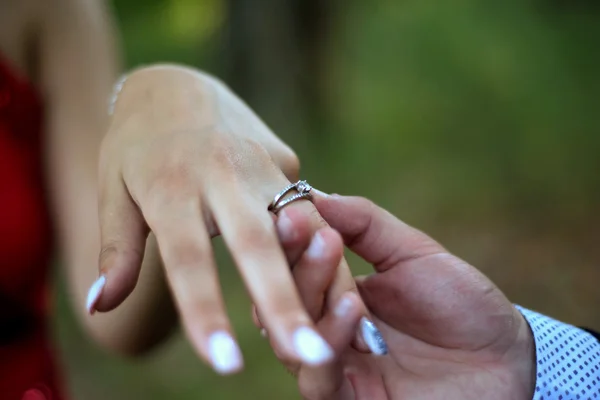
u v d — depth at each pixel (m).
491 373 0.43
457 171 1.78
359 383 0.42
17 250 0.58
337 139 1.86
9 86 0.59
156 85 0.45
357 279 0.46
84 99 0.63
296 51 1.83
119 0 2.93
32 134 0.61
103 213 0.40
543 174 1.71
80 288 0.58
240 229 0.35
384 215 0.44
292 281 0.34
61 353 1.26
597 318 1.24
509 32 2.36
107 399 1.17
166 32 2.84
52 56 0.64
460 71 2.19
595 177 1.67
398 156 1.84
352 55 2.09
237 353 0.32
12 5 0.63
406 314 0.45
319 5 1.85
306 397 0.38
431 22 2.40
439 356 0.44
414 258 0.44
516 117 1.95
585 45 2.23
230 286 1.31
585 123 1.89
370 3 2.41
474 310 0.44
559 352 0.43
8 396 0.59
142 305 0.54
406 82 2.15
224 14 1.88
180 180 0.37
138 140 0.41
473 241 1.51
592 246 1.44
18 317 0.60
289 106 1.82
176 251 0.35
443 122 1.98
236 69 1.83
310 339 0.32
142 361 1.27
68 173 0.61
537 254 1.41
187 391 1.17
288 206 0.37
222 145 0.39
